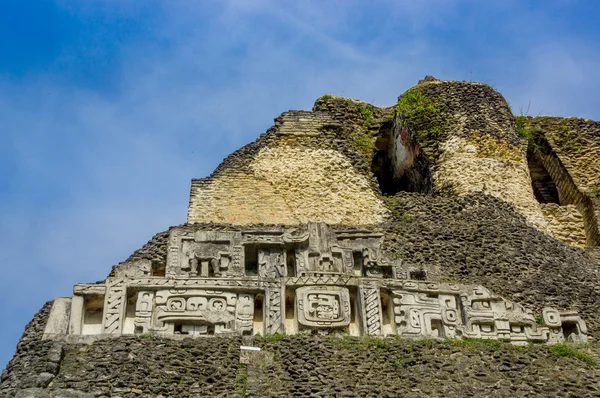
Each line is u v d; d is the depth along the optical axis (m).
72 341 16.34
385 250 20.61
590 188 28.23
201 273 18.50
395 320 17.62
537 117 31.33
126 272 18.00
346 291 17.84
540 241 22.12
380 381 15.42
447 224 22.56
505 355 16.62
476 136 27.09
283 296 17.67
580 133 30.45
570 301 19.52
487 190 25.17
